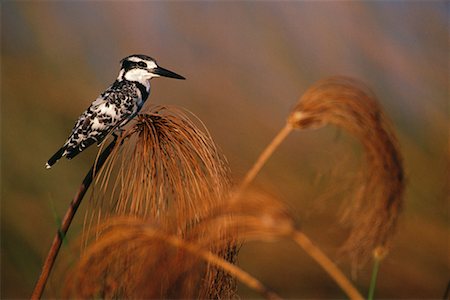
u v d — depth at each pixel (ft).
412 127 40.24
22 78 48.08
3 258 44.47
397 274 40.34
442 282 40.01
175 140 17.07
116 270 14.34
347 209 16.17
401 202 15.72
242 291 42.14
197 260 13.93
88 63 49.47
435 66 40.81
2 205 45.11
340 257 16.81
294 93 42.22
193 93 43.32
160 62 45.24
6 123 46.73
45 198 44.88
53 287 14.66
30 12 50.78
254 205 13.16
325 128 36.76
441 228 38.60
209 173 16.74
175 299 13.92
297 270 42.06
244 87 42.63
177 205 15.96
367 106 15.17
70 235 36.01
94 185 17.42
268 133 40.81
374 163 15.31
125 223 14.79
